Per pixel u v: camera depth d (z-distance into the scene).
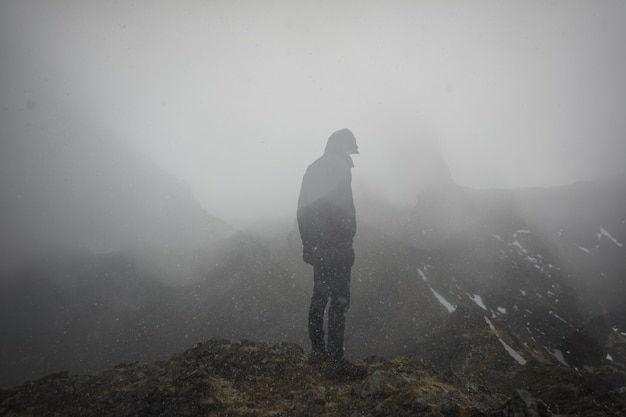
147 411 3.03
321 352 3.99
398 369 3.75
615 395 3.23
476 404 2.86
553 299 41.50
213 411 2.97
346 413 2.87
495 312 40.56
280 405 3.06
